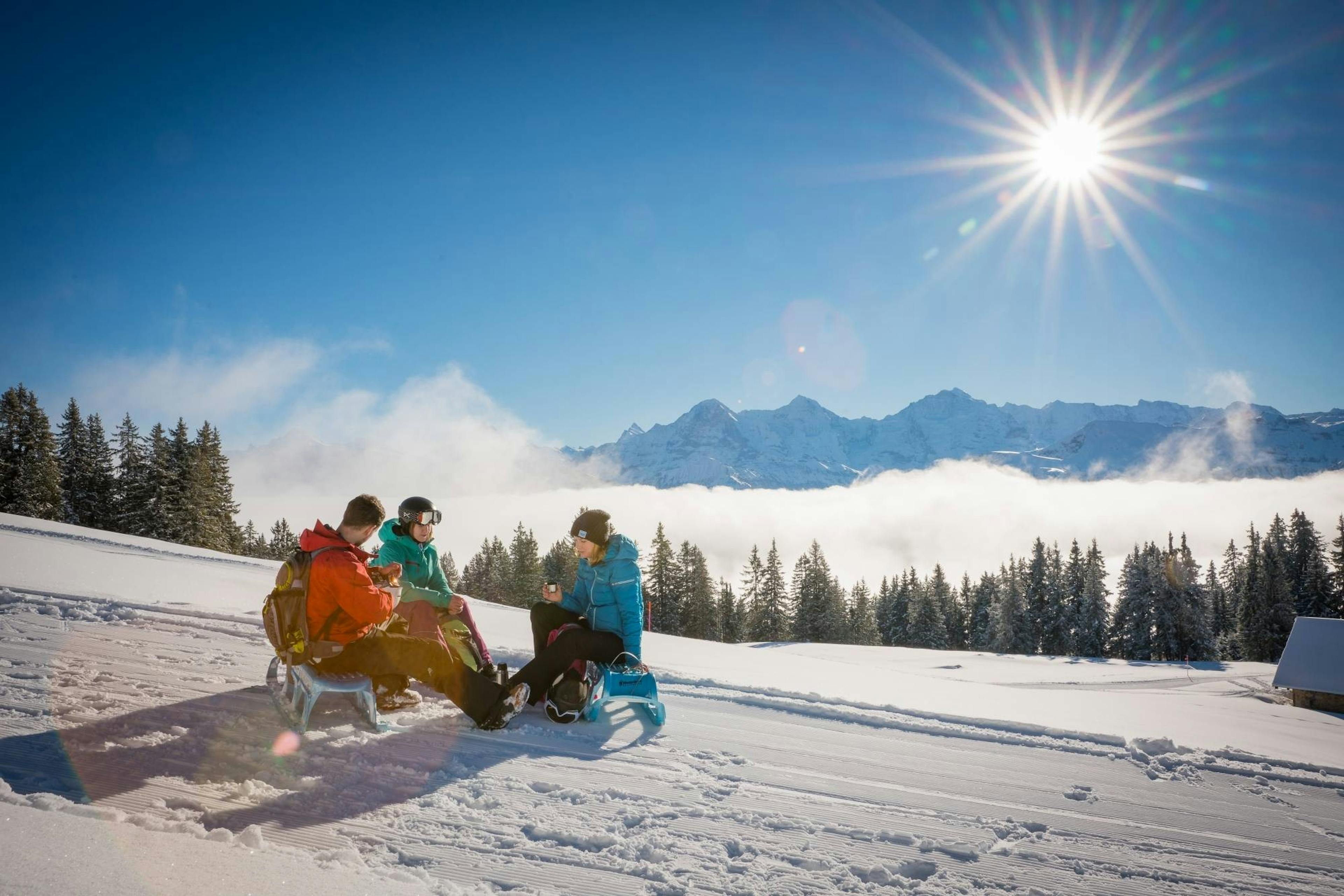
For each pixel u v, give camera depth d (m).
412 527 5.19
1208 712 14.66
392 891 2.30
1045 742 5.33
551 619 5.14
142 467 53.72
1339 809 4.34
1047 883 3.13
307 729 4.18
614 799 3.60
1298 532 92.94
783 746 4.76
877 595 108.75
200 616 7.18
